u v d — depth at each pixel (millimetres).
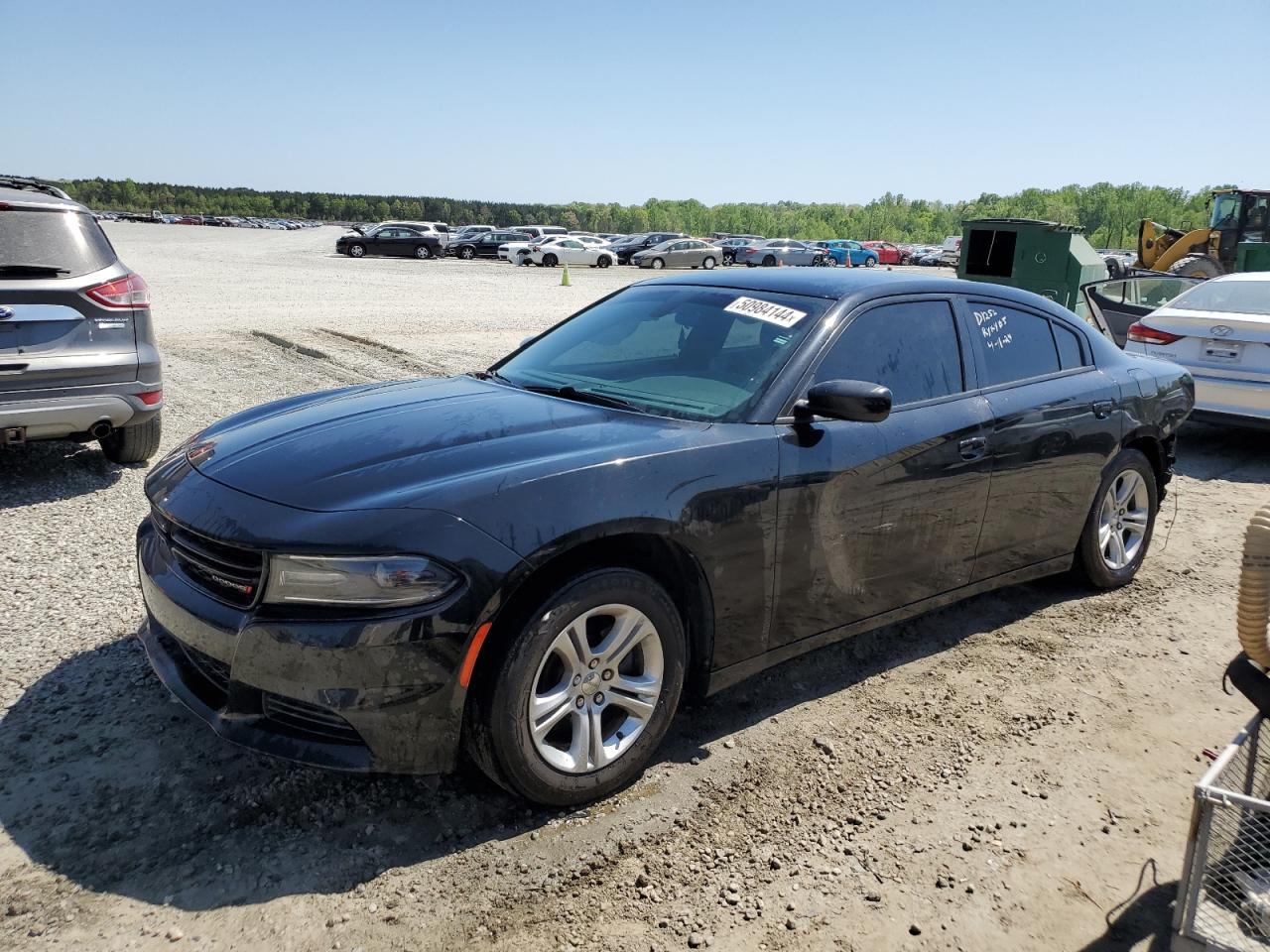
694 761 3146
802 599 3332
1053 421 4109
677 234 44156
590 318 4254
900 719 3475
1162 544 5590
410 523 2537
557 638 2688
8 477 5988
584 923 2408
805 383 3367
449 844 2686
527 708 2662
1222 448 8469
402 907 2434
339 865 2578
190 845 2623
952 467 3680
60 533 5000
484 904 2455
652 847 2709
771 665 3346
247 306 15812
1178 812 2979
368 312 15656
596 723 2842
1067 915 2510
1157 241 21125
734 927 2416
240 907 2406
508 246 38000
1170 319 7938
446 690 2545
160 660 2957
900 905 2520
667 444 2988
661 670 2965
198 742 3102
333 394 3922
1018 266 15617
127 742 3084
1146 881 2656
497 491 2643
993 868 2682
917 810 2934
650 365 3662
